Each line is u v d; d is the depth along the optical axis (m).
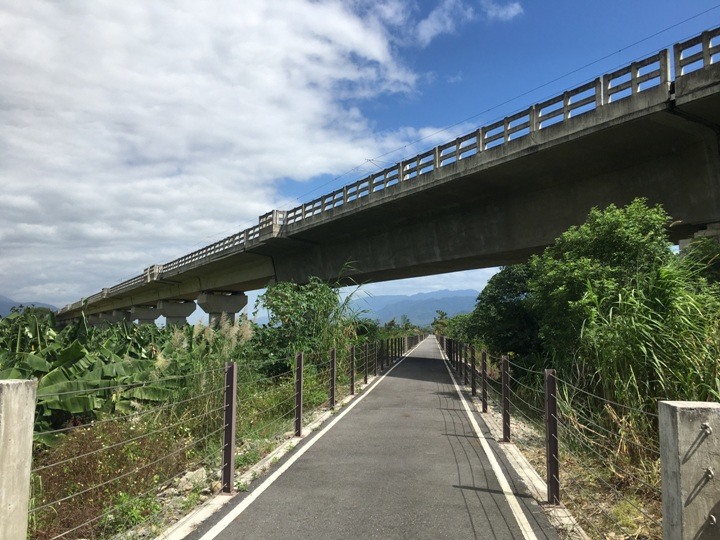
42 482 5.66
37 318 13.17
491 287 20.08
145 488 6.10
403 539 4.94
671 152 14.90
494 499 6.15
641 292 8.22
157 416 8.10
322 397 13.88
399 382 20.20
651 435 6.94
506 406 9.62
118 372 10.30
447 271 28.84
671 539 2.89
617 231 10.66
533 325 18.98
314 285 18.45
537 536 5.04
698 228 15.18
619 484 6.58
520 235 20.17
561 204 18.58
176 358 10.70
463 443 9.30
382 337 35.94
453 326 51.41
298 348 15.75
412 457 8.23
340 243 31.77
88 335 13.59
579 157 16.62
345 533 5.08
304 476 7.12
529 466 7.73
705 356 7.21
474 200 21.95
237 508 5.81
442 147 20.80
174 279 56.69
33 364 9.13
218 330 12.02
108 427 7.12
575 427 7.61
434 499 6.14
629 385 7.48
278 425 10.47
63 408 8.55
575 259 11.18
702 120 13.31
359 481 6.89
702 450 2.81
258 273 42.66
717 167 13.74
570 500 6.18
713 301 8.22
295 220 31.38
